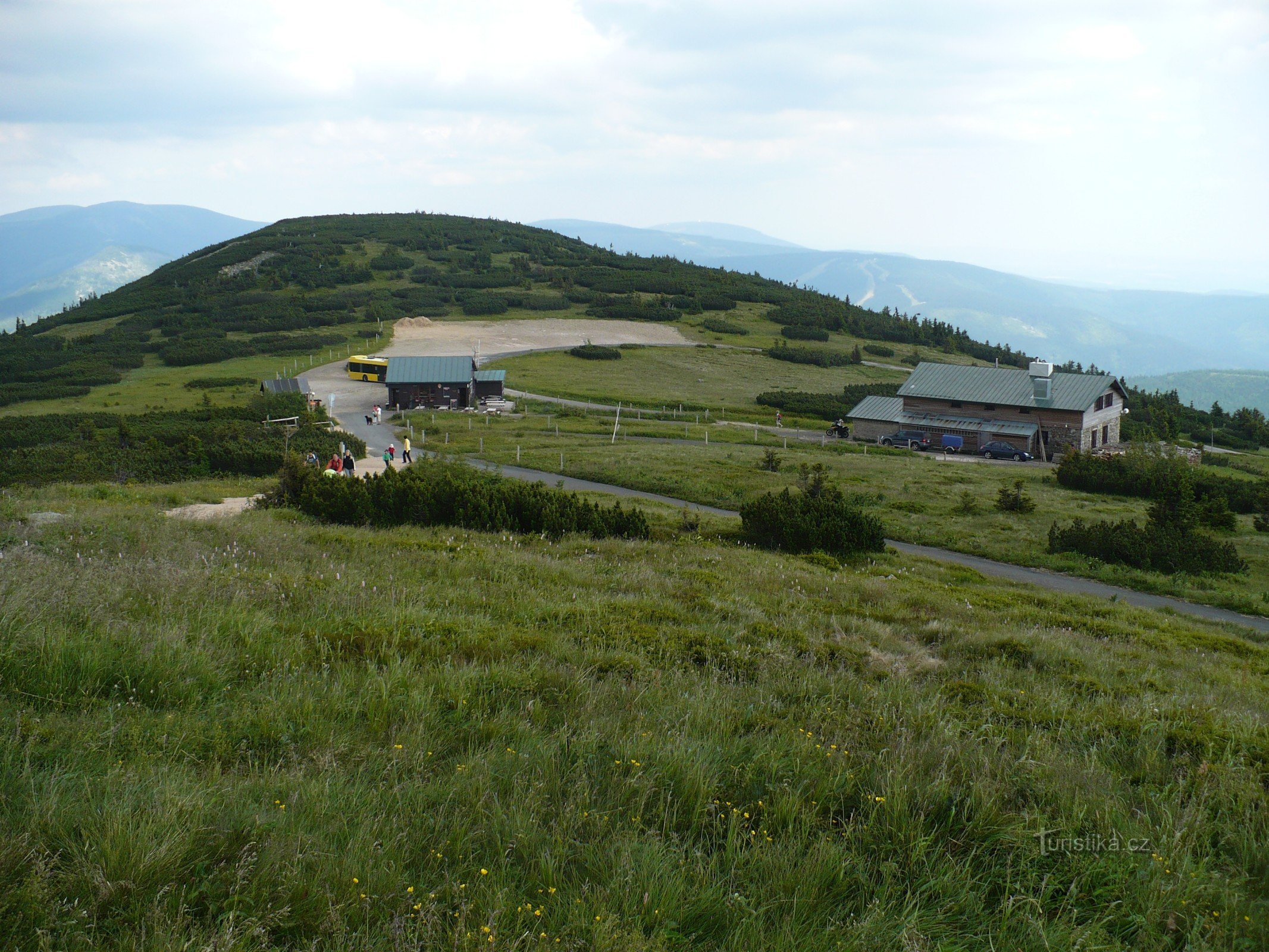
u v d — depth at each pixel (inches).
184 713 261.7
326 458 2210.9
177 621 354.9
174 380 4185.5
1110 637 677.3
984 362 6378.0
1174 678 502.9
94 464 1988.2
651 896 178.1
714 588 679.7
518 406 3499.0
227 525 789.2
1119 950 174.7
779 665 398.3
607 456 2282.2
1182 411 4722.0
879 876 202.8
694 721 294.5
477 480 1397.6
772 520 1097.4
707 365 4997.5
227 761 236.1
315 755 236.2
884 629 551.5
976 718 329.4
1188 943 177.6
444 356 4261.8
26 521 682.2
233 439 2423.7
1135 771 277.4
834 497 1218.0
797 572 828.0
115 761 219.0
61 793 195.5
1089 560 1263.5
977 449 3043.8
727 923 177.5
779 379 4788.4
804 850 207.2
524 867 193.8
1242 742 308.5
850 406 3922.2
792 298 7864.2
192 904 165.3
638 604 547.8
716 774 243.0
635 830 209.5
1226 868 213.8
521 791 223.3
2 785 194.5
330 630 382.0
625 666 369.4
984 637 537.3
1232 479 2186.3
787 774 247.8
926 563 1108.5
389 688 297.3
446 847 194.7
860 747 276.5
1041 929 176.6
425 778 234.5
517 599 527.2
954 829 223.3
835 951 168.2
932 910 185.5
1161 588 1147.9
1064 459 2237.9
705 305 7111.2
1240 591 1147.3
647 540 1017.5
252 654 330.3
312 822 198.8
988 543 1374.3
